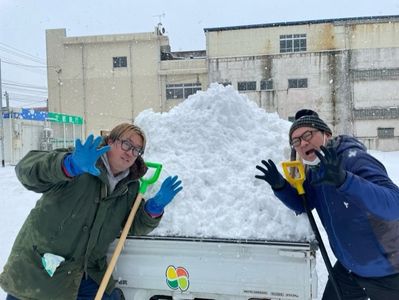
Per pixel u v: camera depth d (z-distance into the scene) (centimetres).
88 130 2917
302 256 216
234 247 225
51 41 2917
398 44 2592
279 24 2677
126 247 244
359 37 2617
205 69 2789
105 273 225
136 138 221
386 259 207
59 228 216
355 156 207
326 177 186
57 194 216
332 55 2644
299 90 2686
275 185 230
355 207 205
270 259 221
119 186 226
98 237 228
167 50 3044
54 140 2186
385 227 203
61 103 2927
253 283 224
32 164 208
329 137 221
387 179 199
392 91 2608
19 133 1970
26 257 217
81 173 201
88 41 2873
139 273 242
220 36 2748
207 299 245
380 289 218
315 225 219
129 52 2867
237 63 2738
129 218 230
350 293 250
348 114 2644
